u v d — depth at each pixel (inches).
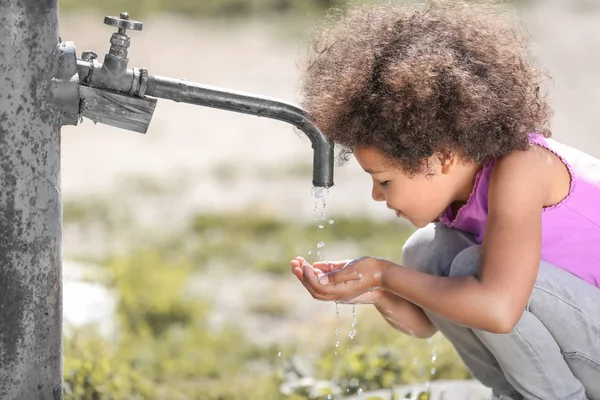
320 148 127.3
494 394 147.8
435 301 127.2
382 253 356.8
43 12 112.3
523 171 128.5
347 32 133.3
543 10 804.0
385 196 133.0
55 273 118.3
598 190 135.0
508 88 128.5
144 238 387.5
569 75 623.2
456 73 124.7
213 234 396.5
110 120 120.1
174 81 120.6
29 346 117.1
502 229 127.2
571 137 505.7
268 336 284.8
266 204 426.9
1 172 113.3
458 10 135.1
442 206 133.5
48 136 115.3
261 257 366.6
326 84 127.7
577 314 133.3
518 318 125.7
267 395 189.8
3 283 115.0
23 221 114.7
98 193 448.5
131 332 267.4
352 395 177.9
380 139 124.2
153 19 782.5
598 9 809.5
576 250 136.3
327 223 397.7
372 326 245.3
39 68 113.0
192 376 234.7
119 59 117.8
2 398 116.8
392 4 137.9
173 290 301.1
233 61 673.0
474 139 125.6
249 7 815.7
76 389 177.6
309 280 128.5
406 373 190.5
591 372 137.2
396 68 124.0
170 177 474.6
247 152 516.7
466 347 146.6
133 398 188.7
